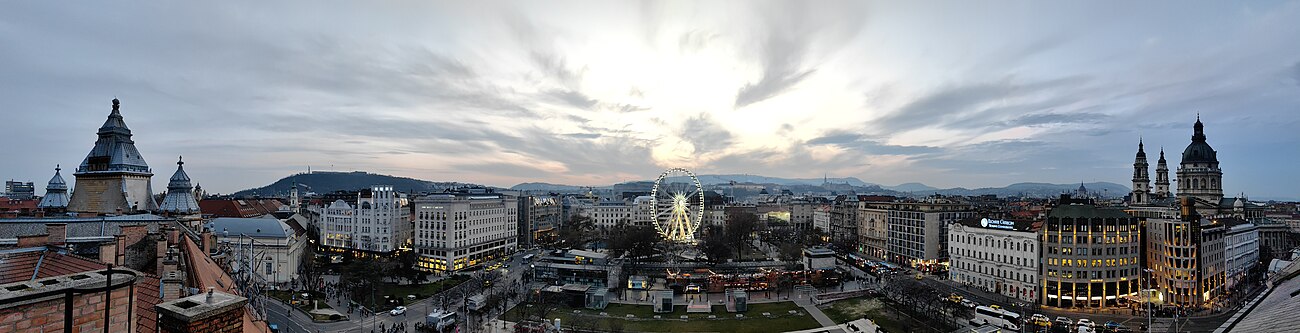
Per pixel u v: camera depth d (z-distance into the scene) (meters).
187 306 21.98
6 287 18.41
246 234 179.25
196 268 53.06
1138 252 174.25
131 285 22.11
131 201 132.25
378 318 138.12
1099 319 149.12
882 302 162.12
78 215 88.75
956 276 196.88
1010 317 138.38
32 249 48.84
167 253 48.38
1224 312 155.12
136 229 60.16
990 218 193.62
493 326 126.75
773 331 132.00
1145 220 179.12
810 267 190.00
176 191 140.25
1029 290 170.62
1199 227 172.75
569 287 161.12
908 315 147.88
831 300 165.38
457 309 148.62
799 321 141.25
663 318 144.00
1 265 45.84
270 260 180.12
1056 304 166.88
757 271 192.25
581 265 185.75
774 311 152.12
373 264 186.75
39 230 64.19
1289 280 70.88
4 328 18.02
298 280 184.75
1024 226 179.25
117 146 132.25
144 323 35.97
